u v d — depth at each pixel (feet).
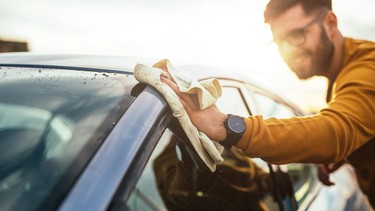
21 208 2.28
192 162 3.60
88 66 3.93
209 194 3.62
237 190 4.53
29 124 2.93
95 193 2.26
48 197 2.27
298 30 5.18
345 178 7.53
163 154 3.54
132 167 2.51
